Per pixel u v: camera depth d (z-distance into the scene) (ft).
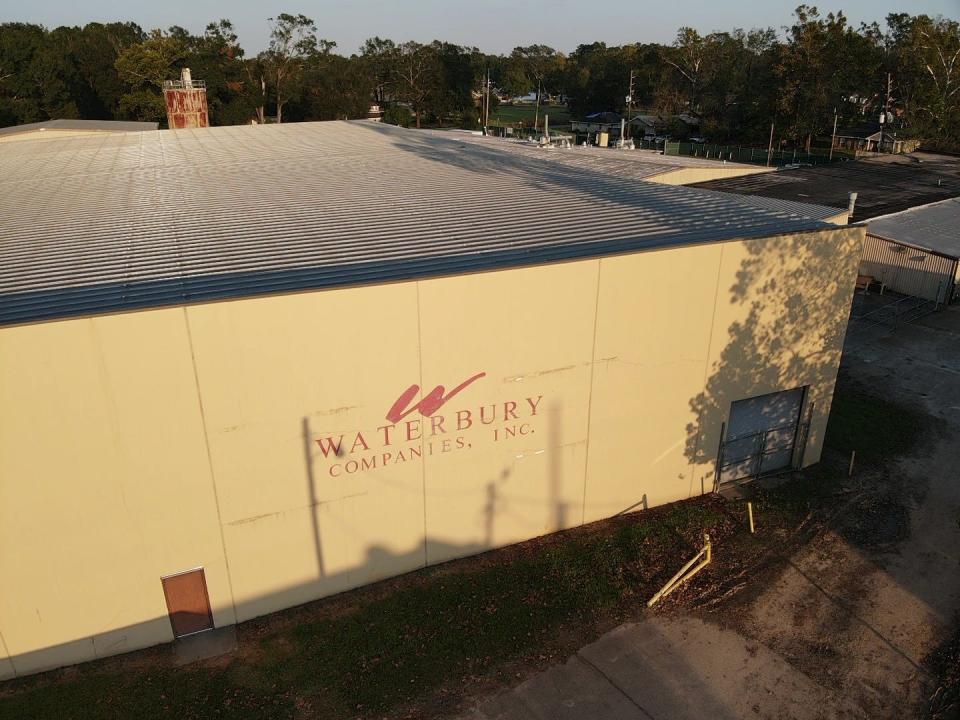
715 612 38.60
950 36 233.35
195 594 36.60
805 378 50.19
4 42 238.07
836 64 234.17
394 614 38.34
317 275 37.45
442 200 56.34
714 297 44.45
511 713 32.53
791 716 32.35
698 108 289.12
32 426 30.89
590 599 39.45
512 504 43.29
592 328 41.42
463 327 37.83
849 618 38.11
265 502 36.40
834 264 47.85
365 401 36.88
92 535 33.42
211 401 33.63
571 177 68.59
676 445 47.39
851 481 51.01
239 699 33.14
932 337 79.20
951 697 33.01
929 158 156.87
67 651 34.73
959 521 40.83
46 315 32.09
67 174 73.61
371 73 339.57
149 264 39.91
